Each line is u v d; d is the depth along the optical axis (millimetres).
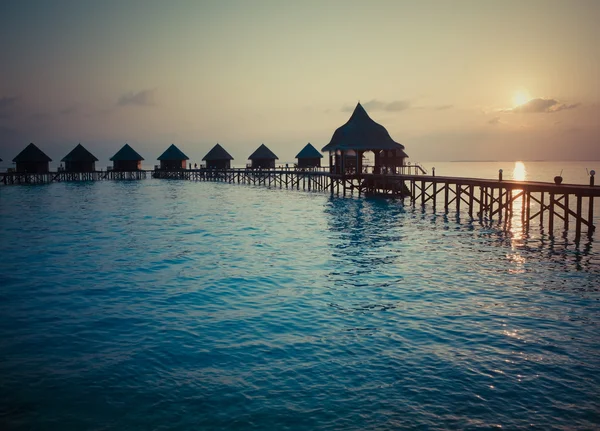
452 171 140000
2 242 23531
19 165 77500
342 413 7418
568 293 13922
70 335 10945
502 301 13164
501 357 9398
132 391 8266
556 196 45469
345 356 9523
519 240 22812
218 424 7211
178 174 95625
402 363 9156
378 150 46938
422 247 21234
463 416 7293
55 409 7730
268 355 9633
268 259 19078
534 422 7129
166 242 23250
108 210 38562
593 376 8578
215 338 10625
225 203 44250
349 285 15000
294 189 65938
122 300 13688
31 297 14055
